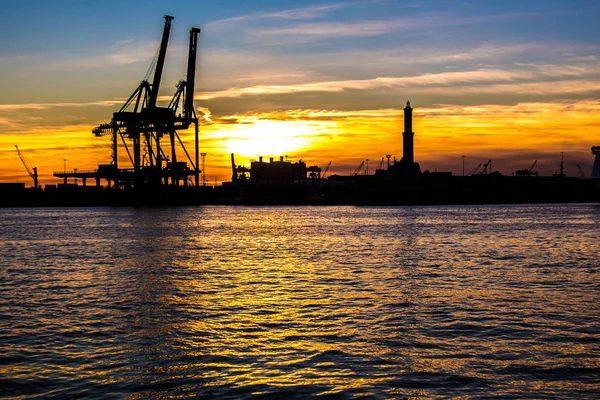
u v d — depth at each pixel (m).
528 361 21.19
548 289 36.81
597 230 104.69
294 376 19.91
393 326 26.59
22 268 51.09
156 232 105.88
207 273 46.59
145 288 38.50
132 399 18.02
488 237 88.56
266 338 24.73
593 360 21.23
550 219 150.88
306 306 31.72
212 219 162.88
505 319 27.75
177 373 20.27
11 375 20.09
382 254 62.47
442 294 35.09
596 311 29.55
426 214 194.00
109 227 123.62
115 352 22.75
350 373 20.16
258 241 83.94
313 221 148.75
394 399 17.86
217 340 24.47
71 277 44.53
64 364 21.28
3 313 30.12
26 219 169.12
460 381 19.27
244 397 18.11
